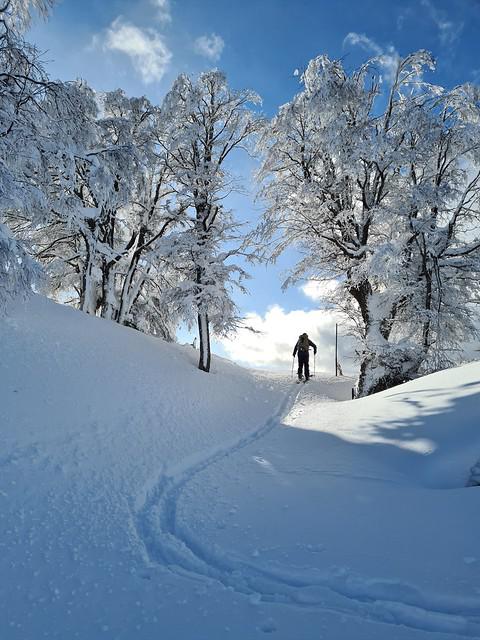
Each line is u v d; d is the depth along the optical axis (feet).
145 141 48.26
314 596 9.60
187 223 50.47
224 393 38.52
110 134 47.96
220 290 44.45
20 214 44.14
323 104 43.09
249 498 16.03
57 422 22.68
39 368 28.71
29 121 28.19
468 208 46.16
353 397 45.47
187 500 16.12
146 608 9.46
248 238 48.39
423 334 45.11
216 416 31.01
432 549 10.93
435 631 8.20
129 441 22.67
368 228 46.96
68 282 58.95
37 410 23.30
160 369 38.06
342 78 44.62
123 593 10.11
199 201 46.52
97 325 42.52
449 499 13.64
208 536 12.92
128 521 14.57
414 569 10.11
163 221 55.06
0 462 17.80
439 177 44.88
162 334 67.46
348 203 48.34
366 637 8.06
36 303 41.52
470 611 8.52
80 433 22.18
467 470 15.88
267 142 50.19
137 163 40.42
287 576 10.40
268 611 9.14
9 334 32.37
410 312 46.42
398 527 12.35
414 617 8.57
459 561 10.23
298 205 48.42
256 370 66.85
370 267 39.65
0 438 19.67
